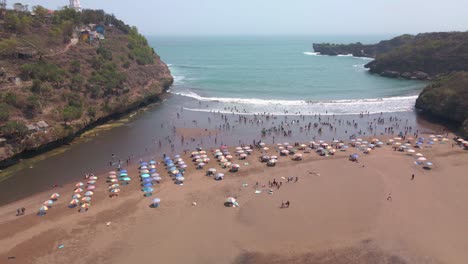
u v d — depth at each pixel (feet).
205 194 161.99
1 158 185.26
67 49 307.37
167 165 194.59
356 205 148.87
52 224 138.92
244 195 160.56
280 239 127.65
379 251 120.78
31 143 200.85
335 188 164.86
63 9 392.88
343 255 119.14
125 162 202.08
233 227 135.44
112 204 153.58
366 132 254.47
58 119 225.97
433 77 500.33
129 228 135.64
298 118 287.28
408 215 141.49
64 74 266.57
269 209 147.33
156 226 136.67
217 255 120.16
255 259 118.11
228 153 212.84
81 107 247.70
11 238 130.11
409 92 394.32
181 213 145.79
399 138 237.86
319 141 233.96
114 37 399.85
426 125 269.23
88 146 225.15
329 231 131.64
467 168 186.29
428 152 211.00
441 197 155.94
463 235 128.88
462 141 223.51
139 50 392.88
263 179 177.17
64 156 209.05
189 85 431.43
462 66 490.90
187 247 124.06
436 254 119.14
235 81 464.65
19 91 226.38
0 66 237.45
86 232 133.39
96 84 272.72
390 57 549.95
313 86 431.43
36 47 278.05
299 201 153.58
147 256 119.75
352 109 315.17
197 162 199.21
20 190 167.94
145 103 323.98
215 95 372.58
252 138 242.78
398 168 187.11
